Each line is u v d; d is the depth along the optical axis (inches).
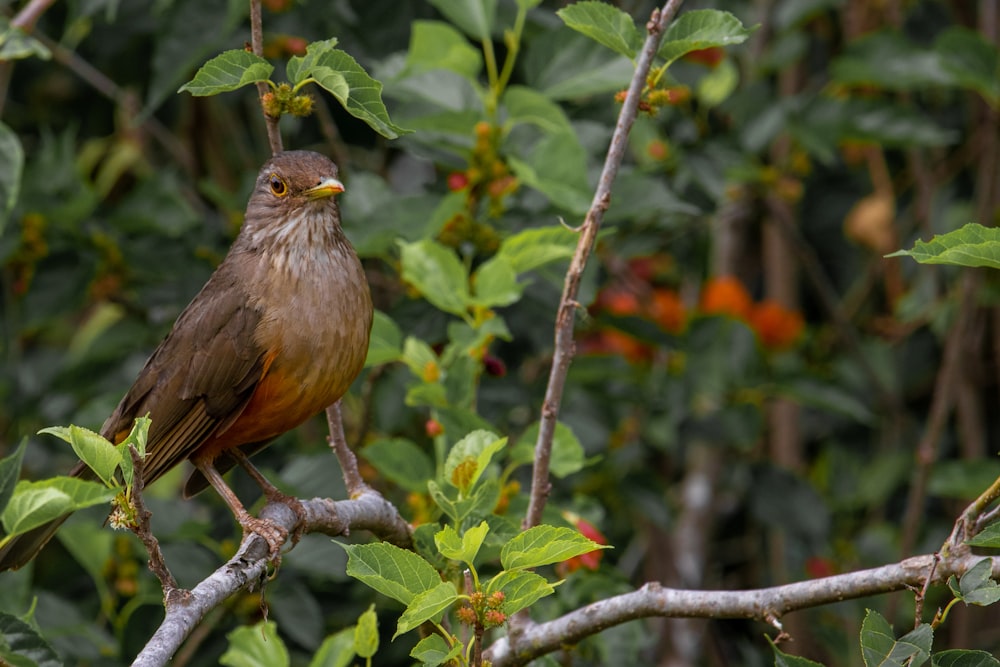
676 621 513.3
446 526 236.4
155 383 333.4
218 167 520.1
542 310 401.1
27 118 541.6
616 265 491.5
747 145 471.2
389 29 418.3
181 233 450.9
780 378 482.6
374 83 246.4
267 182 327.6
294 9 419.2
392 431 425.4
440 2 364.5
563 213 386.6
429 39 354.3
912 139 462.6
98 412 406.3
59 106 542.9
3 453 472.4
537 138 400.2
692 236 577.0
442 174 444.8
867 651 230.1
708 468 549.0
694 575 532.1
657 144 451.8
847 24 557.6
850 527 539.5
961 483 456.1
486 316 344.8
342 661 300.8
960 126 576.4
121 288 459.5
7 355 479.5
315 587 437.7
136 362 474.3
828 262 611.8
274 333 316.8
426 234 361.4
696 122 466.0
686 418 485.7
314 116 470.3
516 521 316.5
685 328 482.6
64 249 447.2
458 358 340.5
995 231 232.8
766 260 584.7
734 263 584.7
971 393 520.4
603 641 356.2
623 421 517.3
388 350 342.6
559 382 274.7
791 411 555.5
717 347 481.1
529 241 345.7
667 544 510.6
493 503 274.2
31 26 403.5
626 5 449.4
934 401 528.7
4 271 453.1
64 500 210.1
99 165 550.0
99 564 398.3
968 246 235.3
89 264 446.6
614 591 349.7
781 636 250.7
